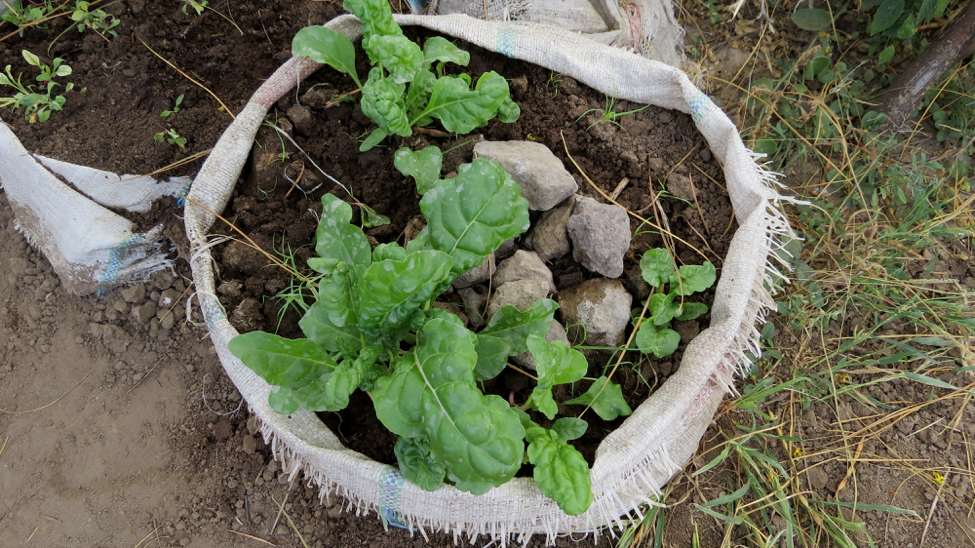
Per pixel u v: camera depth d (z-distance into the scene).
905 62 0.97
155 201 0.83
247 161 0.84
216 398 0.85
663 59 0.97
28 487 0.82
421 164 0.80
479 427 0.64
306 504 0.83
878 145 0.94
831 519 0.81
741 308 0.79
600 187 0.88
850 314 0.90
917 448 0.85
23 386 0.85
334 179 0.84
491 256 0.81
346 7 0.77
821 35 0.99
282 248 0.82
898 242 0.90
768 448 0.86
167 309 0.86
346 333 0.73
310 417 0.77
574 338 0.82
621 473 0.75
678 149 0.89
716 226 0.87
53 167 0.79
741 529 0.83
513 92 0.88
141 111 0.84
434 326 0.68
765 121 0.95
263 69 0.89
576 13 0.91
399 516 0.79
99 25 0.84
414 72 0.78
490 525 0.76
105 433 0.83
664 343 0.81
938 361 0.87
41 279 0.87
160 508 0.82
